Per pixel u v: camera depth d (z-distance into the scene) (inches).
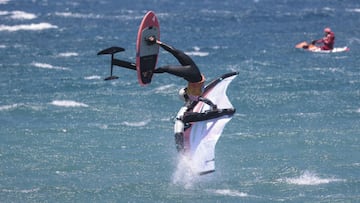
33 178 3528.5
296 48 6732.3
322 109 4685.0
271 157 3826.3
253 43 7076.8
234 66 5954.7
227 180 3521.2
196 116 2615.7
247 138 4104.3
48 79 5413.4
